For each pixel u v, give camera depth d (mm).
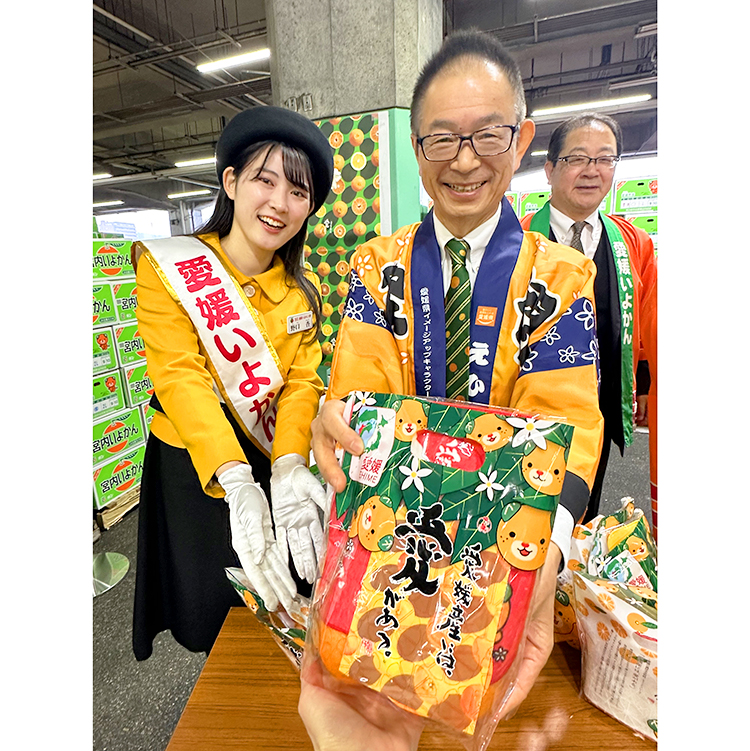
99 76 6336
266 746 581
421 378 766
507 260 721
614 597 585
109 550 2453
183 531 1037
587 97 5328
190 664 1667
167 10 5102
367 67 1565
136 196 11867
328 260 1723
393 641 477
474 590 475
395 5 1498
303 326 1120
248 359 1005
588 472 636
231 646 729
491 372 732
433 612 479
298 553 846
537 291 705
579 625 628
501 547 477
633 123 5652
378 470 528
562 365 683
